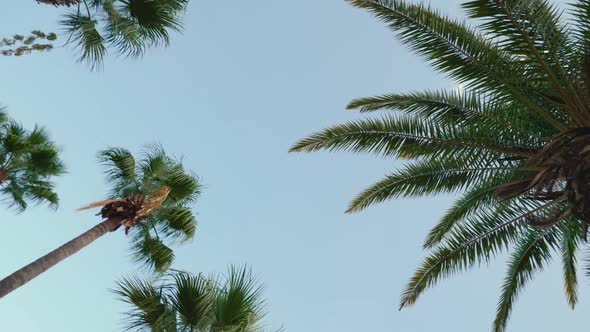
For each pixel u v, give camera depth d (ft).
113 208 37.24
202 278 23.16
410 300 37.29
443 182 34.86
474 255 36.22
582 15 24.04
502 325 38.27
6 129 46.14
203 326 22.17
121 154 39.58
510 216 35.68
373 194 37.24
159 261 37.73
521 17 25.32
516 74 27.37
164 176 40.65
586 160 23.52
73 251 32.78
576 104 26.30
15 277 28.35
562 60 26.43
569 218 33.58
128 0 31.81
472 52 28.19
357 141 33.94
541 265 36.88
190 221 40.91
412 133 32.27
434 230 38.65
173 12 32.45
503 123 29.55
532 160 25.84
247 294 22.95
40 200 47.55
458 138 30.91
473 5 25.48
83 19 31.89
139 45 33.40
